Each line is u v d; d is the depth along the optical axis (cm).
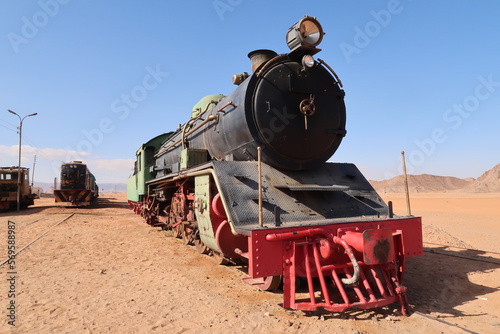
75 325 393
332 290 505
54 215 2038
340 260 440
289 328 375
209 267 674
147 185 1383
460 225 1587
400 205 3597
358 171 642
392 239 412
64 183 2675
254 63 693
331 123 614
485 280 578
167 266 687
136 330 377
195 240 793
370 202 574
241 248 551
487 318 408
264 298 482
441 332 362
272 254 400
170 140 1200
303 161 583
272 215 469
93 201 3438
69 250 881
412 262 716
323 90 612
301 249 421
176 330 375
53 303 471
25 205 2695
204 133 781
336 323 388
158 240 1034
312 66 581
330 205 532
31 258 782
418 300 477
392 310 430
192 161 762
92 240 1052
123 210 2541
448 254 786
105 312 435
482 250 864
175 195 930
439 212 2441
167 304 461
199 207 595
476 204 3612
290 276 406
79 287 548
